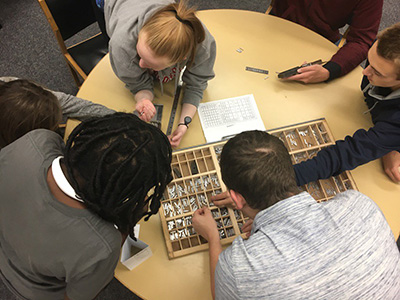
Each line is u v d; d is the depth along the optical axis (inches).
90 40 68.1
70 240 23.7
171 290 37.3
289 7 65.9
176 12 35.5
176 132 46.4
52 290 31.4
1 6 92.0
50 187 24.2
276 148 28.4
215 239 36.9
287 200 27.7
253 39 57.2
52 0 53.9
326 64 53.4
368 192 44.9
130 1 41.4
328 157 44.1
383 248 26.4
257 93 52.2
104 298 60.7
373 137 45.1
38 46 87.6
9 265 30.3
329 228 26.3
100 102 48.9
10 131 35.9
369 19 57.3
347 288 24.0
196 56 42.9
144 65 39.2
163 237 39.9
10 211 24.7
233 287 25.8
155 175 23.2
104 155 20.1
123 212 24.3
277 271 24.7
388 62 39.6
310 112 51.3
